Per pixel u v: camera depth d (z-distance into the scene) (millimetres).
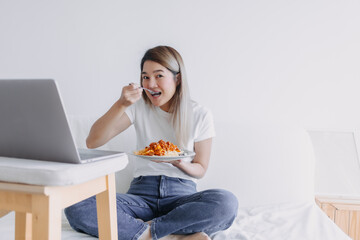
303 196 1648
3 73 2455
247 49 2217
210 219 1225
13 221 1338
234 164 1677
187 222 1217
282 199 1638
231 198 1272
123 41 2307
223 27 2225
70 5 2336
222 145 1705
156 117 1594
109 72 2332
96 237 1236
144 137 1597
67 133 751
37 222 711
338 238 1265
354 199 1976
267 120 2223
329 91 2180
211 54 2242
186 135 1528
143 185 1479
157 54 1508
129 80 2322
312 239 1250
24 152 826
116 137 1717
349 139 2137
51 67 2391
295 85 2197
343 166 2086
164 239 1222
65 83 2381
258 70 2217
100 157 856
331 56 2168
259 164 1669
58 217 731
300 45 2186
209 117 1595
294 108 2205
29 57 2414
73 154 774
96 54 2336
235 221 1432
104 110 2355
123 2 2291
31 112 754
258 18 2201
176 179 1481
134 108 1615
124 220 1212
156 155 1311
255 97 2227
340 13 2156
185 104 1543
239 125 1751
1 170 712
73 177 707
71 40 2352
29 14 2387
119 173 1679
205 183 1670
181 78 1547
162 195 1437
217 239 1244
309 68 2186
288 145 1690
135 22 2291
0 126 806
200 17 2238
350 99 2164
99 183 893
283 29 2191
